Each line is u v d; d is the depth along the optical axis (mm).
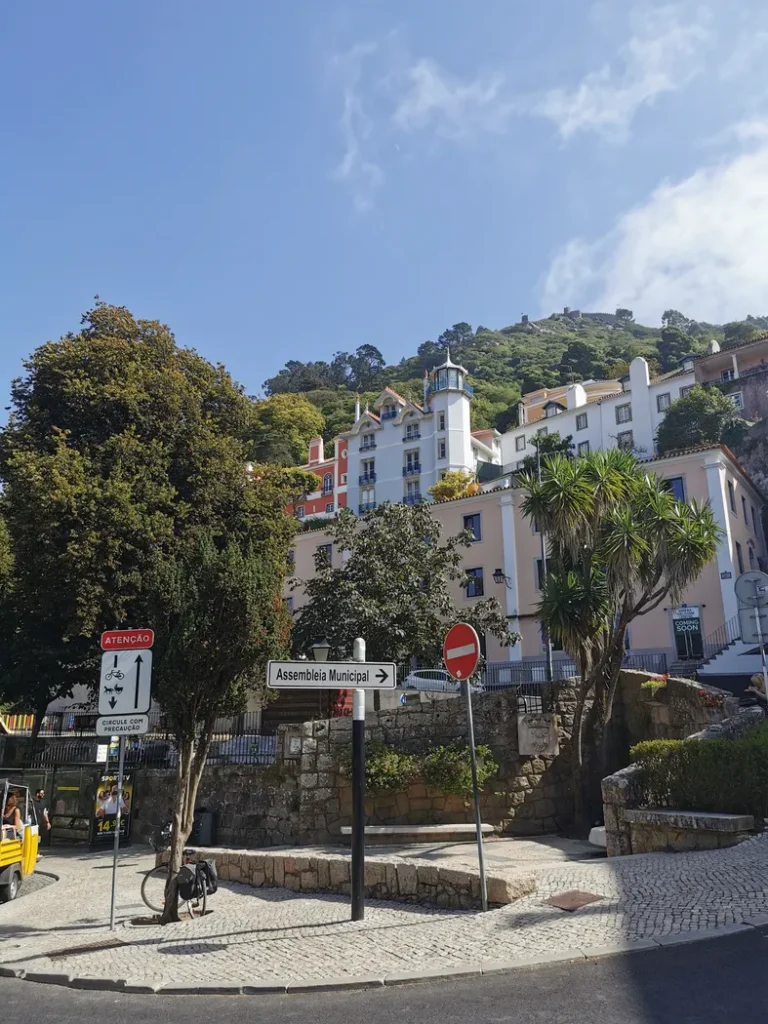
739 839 9359
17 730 31172
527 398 93188
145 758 19750
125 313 23828
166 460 20812
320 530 40375
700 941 6145
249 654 9656
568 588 15781
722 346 113938
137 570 18828
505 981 5746
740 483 35219
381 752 15227
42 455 19750
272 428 89438
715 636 28469
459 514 36375
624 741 17234
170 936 8336
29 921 10398
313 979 6199
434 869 8539
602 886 8117
